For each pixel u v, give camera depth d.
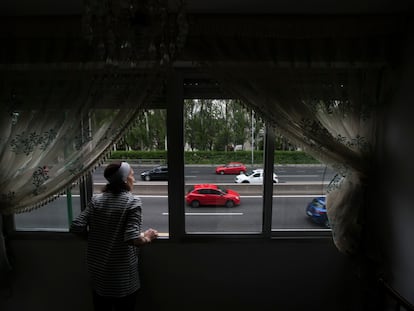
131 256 1.38
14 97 1.48
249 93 1.48
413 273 1.35
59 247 1.68
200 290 1.72
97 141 1.48
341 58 1.49
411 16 1.41
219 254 1.70
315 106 1.49
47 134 1.48
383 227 1.56
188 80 1.63
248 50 1.47
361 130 1.52
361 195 1.55
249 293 1.73
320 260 1.71
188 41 1.46
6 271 1.67
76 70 1.46
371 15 1.46
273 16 1.47
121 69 1.43
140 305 1.72
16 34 1.47
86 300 1.72
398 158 1.44
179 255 1.70
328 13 1.46
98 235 1.35
